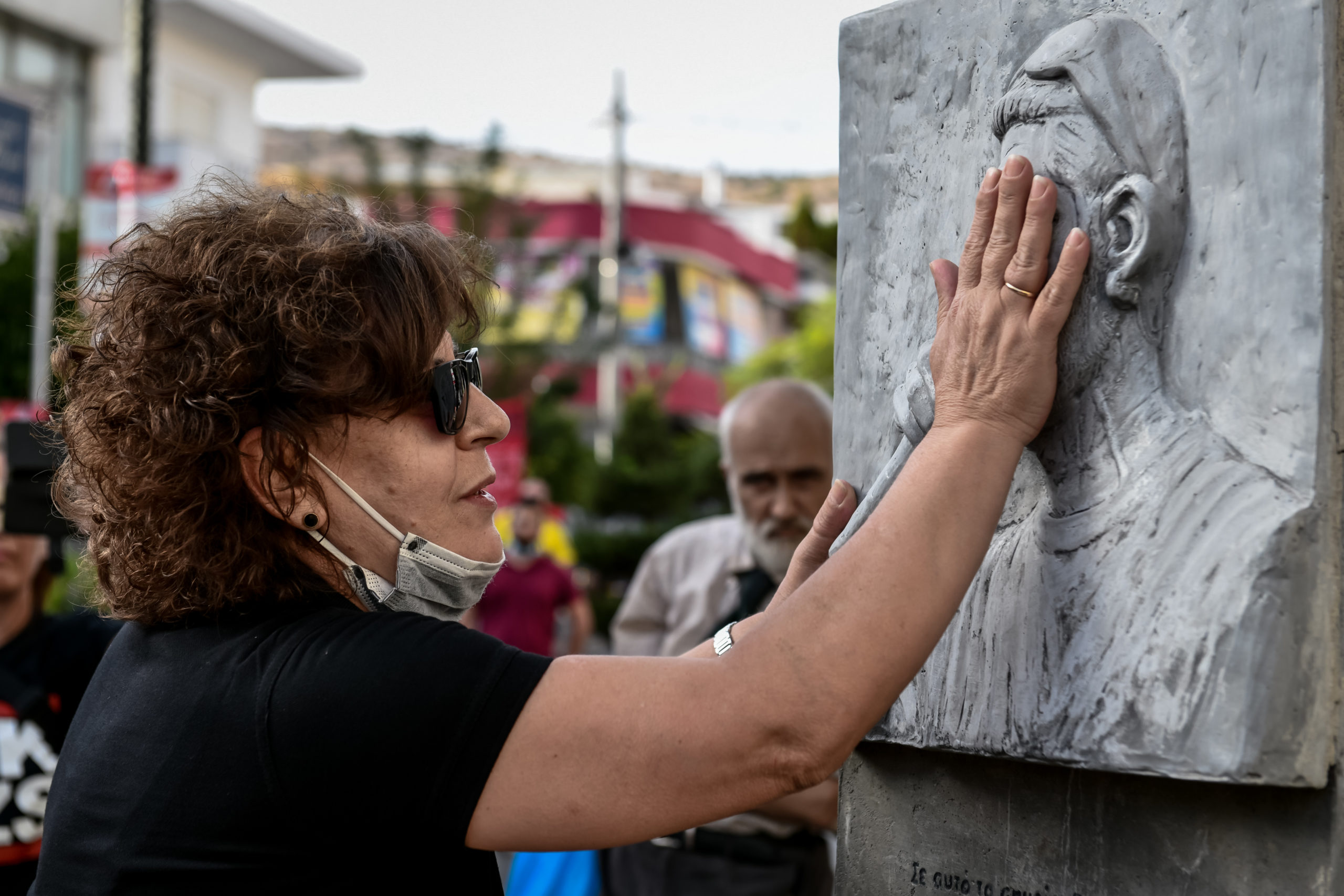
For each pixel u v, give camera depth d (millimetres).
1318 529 987
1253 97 1033
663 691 965
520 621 5941
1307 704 983
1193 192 1077
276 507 1050
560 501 14945
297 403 1038
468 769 949
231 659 1029
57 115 15242
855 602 979
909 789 1383
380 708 959
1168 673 1030
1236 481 1021
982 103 1283
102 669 1154
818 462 2334
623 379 18578
